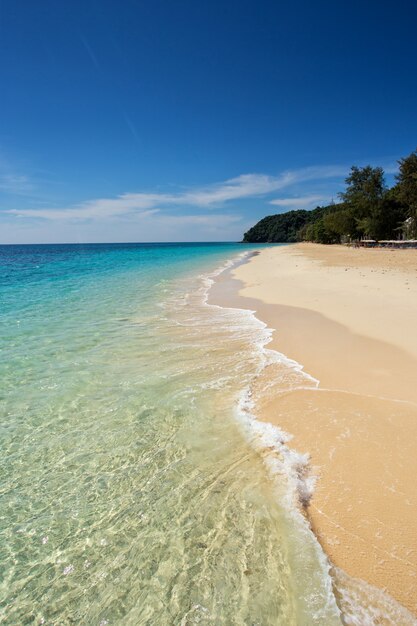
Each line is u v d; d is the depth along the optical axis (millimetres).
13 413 5129
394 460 3828
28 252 82000
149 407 5230
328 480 3613
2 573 2828
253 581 2658
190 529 3125
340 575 2664
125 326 9852
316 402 5148
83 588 2689
